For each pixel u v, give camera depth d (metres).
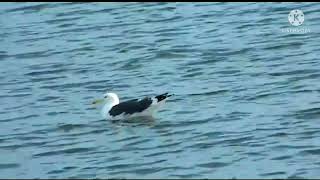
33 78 40.91
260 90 37.19
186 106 35.66
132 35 46.81
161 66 41.69
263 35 45.31
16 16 51.19
